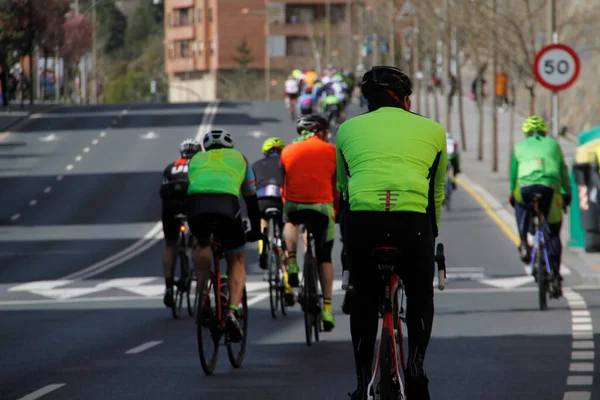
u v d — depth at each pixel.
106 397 23.17
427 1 131.62
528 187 37.00
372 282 17.59
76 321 38.19
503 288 46.97
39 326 36.84
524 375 25.41
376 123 17.53
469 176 96.00
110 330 35.25
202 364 25.47
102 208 89.12
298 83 156.00
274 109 182.25
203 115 169.25
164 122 158.62
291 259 32.84
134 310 41.75
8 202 93.00
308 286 30.67
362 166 17.33
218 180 25.84
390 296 17.47
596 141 54.84
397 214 17.02
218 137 26.72
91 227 79.38
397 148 17.30
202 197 25.72
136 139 137.75
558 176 36.97
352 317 17.70
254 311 39.84
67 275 55.94
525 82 85.88
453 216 74.12
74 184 102.81
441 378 25.11
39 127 155.00
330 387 24.08
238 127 147.38
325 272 30.80
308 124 31.02
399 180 17.09
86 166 115.56
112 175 108.44
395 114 17.62
